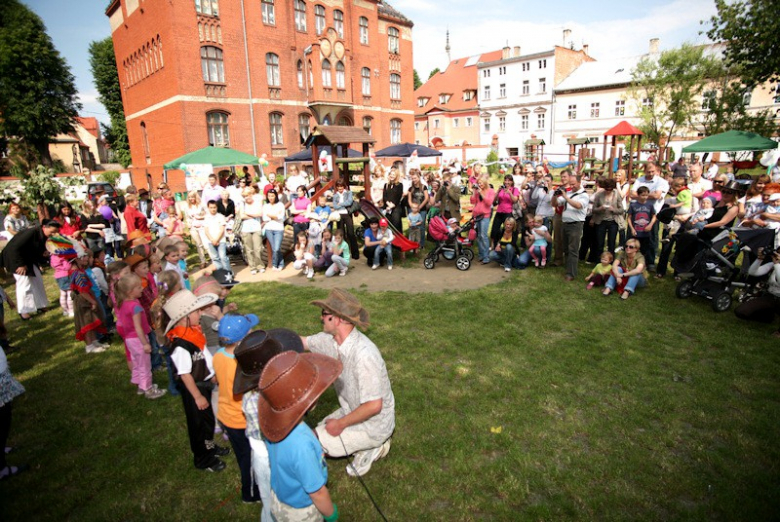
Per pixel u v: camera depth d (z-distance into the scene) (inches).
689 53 1154.7
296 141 1227.9
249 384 102.1
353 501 133.6
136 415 183.9
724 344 220.4
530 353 219.3
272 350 103.7
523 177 532.1
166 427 175.6
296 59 1205.7
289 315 281.0
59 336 272.4
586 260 376.2
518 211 398.0
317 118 1257.4
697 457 145.4
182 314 133.1
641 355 213.0
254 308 297.4
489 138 2186.3
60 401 196.4
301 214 419.8
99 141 2637.8
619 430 160.1
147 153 1257.4
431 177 493.4
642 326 246.1
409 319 267.4
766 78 732.0
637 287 303.9
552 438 156.7
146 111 1188.5
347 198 424.2
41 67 1486.2
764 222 272.1
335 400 184.7
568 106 1927.9
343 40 1285.7
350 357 129.6
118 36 1273.4
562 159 1739.7
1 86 1435.8
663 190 344.8
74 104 1600.6
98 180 1286.9
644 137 1242.6
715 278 267.1
